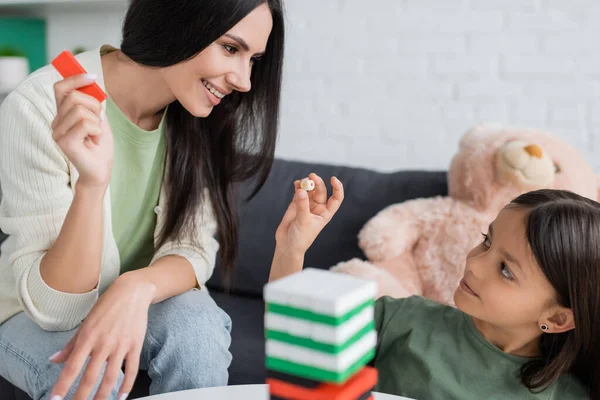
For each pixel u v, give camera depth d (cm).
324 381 57
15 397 116
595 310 102
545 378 104
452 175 160
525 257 102
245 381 135
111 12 236
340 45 219
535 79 201
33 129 100
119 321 85
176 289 106
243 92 116
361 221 167
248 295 175
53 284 92
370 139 220
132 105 112
